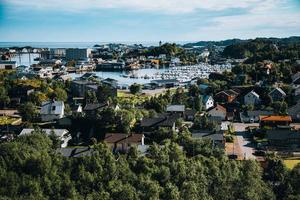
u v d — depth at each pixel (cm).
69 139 10112
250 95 14588
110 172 6694
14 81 17500
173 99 14225
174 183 6481
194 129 10856
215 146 8956
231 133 11031
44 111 12038
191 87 16662
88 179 6544
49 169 6762
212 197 6066
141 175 6562
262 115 12294
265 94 14788
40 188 6438
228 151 9306
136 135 9412
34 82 17550
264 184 6394
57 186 6438
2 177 6544
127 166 7000
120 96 16975
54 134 9400
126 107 12600
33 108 12281
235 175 6412
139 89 18112
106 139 9294
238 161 7475
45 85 16288
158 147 7756
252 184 6162
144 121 10744
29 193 6334
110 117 10669
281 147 9600
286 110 12600
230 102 15012
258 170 6750
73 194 6291
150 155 7531
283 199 6103
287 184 6303
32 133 8931
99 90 15588
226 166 6750
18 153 7131
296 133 9856
